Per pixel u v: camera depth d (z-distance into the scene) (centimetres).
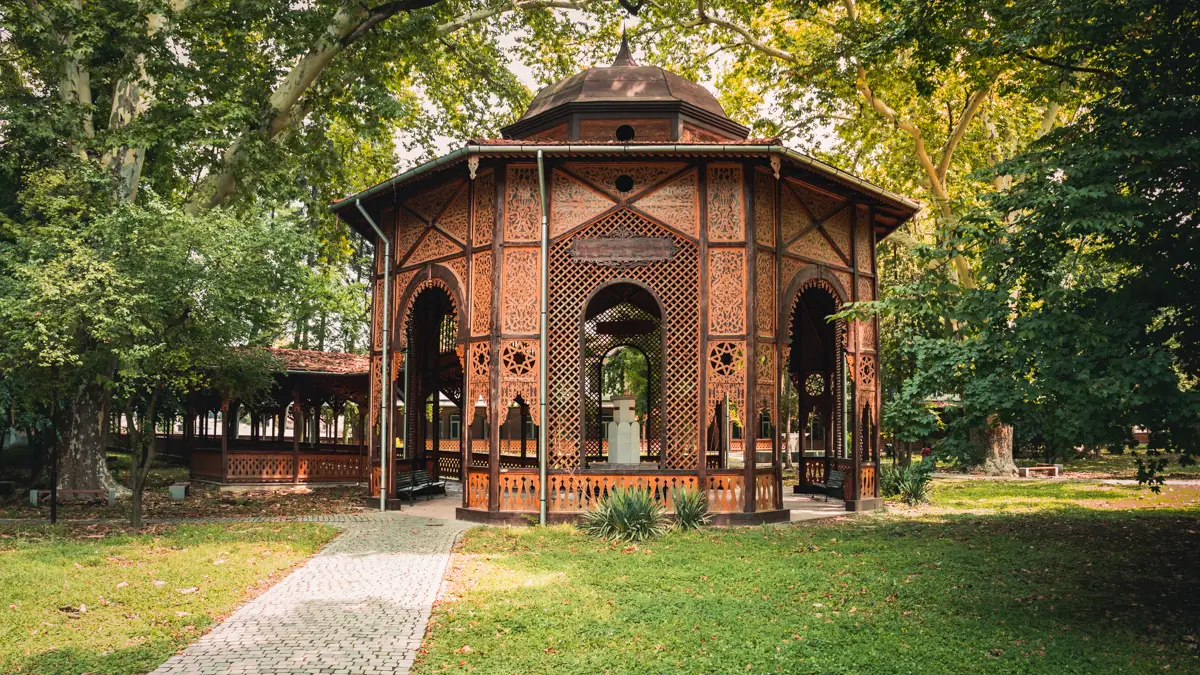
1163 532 1268
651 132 1464
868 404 1669
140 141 1580
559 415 1379
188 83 1650
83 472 1780
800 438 1973
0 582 859
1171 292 740
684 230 1364
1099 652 641
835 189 1541
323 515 1514
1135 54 858
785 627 709
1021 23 1025
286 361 2155
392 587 870
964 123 2158
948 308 843
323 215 2358
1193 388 720
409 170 1431
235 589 855
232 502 1759
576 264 1383
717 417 2472
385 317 1602
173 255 1271
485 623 719
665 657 627
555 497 1352
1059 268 842
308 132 2033
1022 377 747
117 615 749
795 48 2303
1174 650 648
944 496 1903
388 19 1920
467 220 1434
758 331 1366
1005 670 598
